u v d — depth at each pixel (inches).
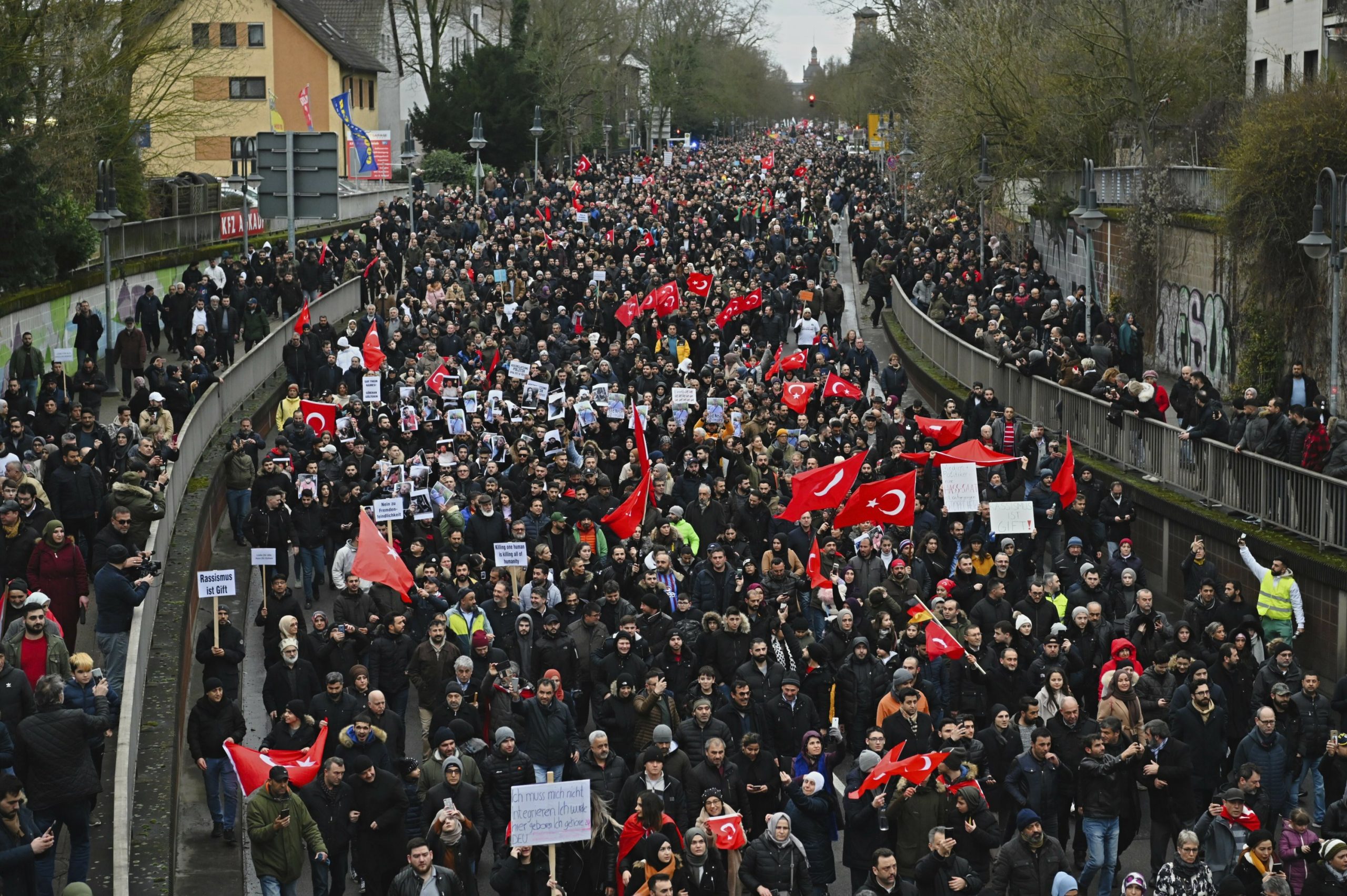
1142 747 519.2
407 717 708.7
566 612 656.4
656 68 5054.1
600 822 472.7
